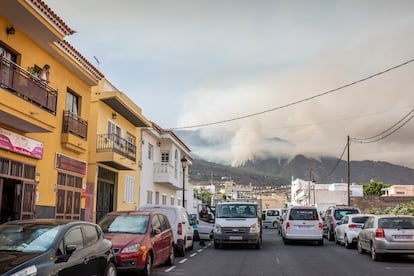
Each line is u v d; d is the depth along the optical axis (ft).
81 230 28.09
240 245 72.90
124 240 37.01
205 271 42.55
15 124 46.50
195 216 80.53
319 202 239.30
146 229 40.22
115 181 83.35
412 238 49.80
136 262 35.91
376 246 50.67
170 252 46.24
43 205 53.57
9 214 48.24
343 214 83.61
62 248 25.11
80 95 64.34
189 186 156.56
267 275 40.37
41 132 50.49
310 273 41.68
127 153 82.17
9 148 46.24
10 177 46.80
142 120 88.84
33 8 45.52
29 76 47.67
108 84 81.35
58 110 57.67
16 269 21.47
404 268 45.37
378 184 289.53
